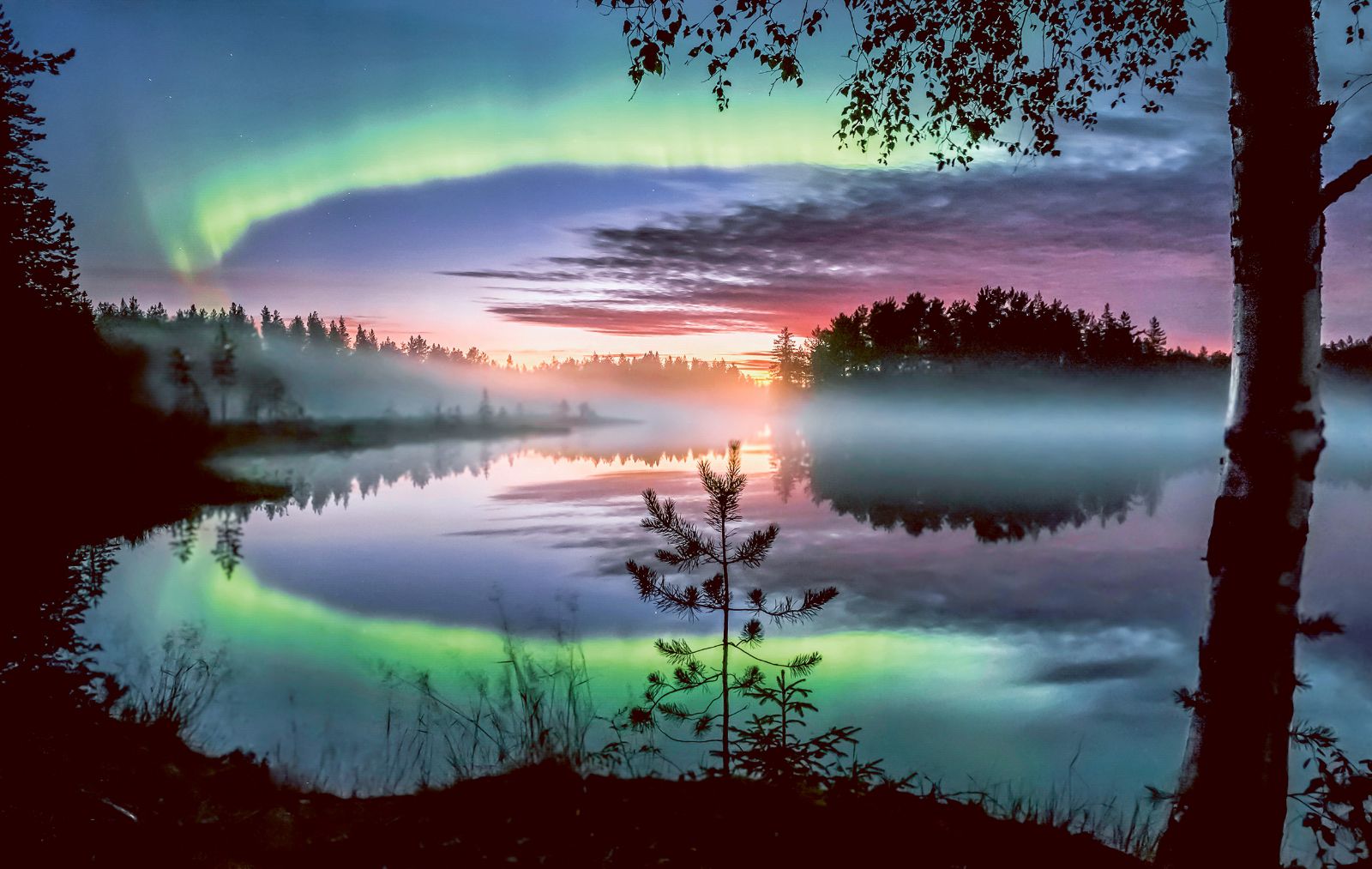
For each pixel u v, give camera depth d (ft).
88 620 39.17
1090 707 31.78
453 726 22.44
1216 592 12.38
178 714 21.49
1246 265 12.13
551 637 41.34
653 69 16.66
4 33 87.86
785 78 18.10
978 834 12.60
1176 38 20.71
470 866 10.93
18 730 15.23
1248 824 11.96
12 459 84.28
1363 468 205.77
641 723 15.78
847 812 12.57
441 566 64.18
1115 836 16.89
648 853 11.21
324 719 23.40
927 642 41.55
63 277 94.07
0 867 9.75
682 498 111.96
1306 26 11.89
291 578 58.65
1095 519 97.76
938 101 21.79
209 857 11.19
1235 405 12.31
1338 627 11.85
